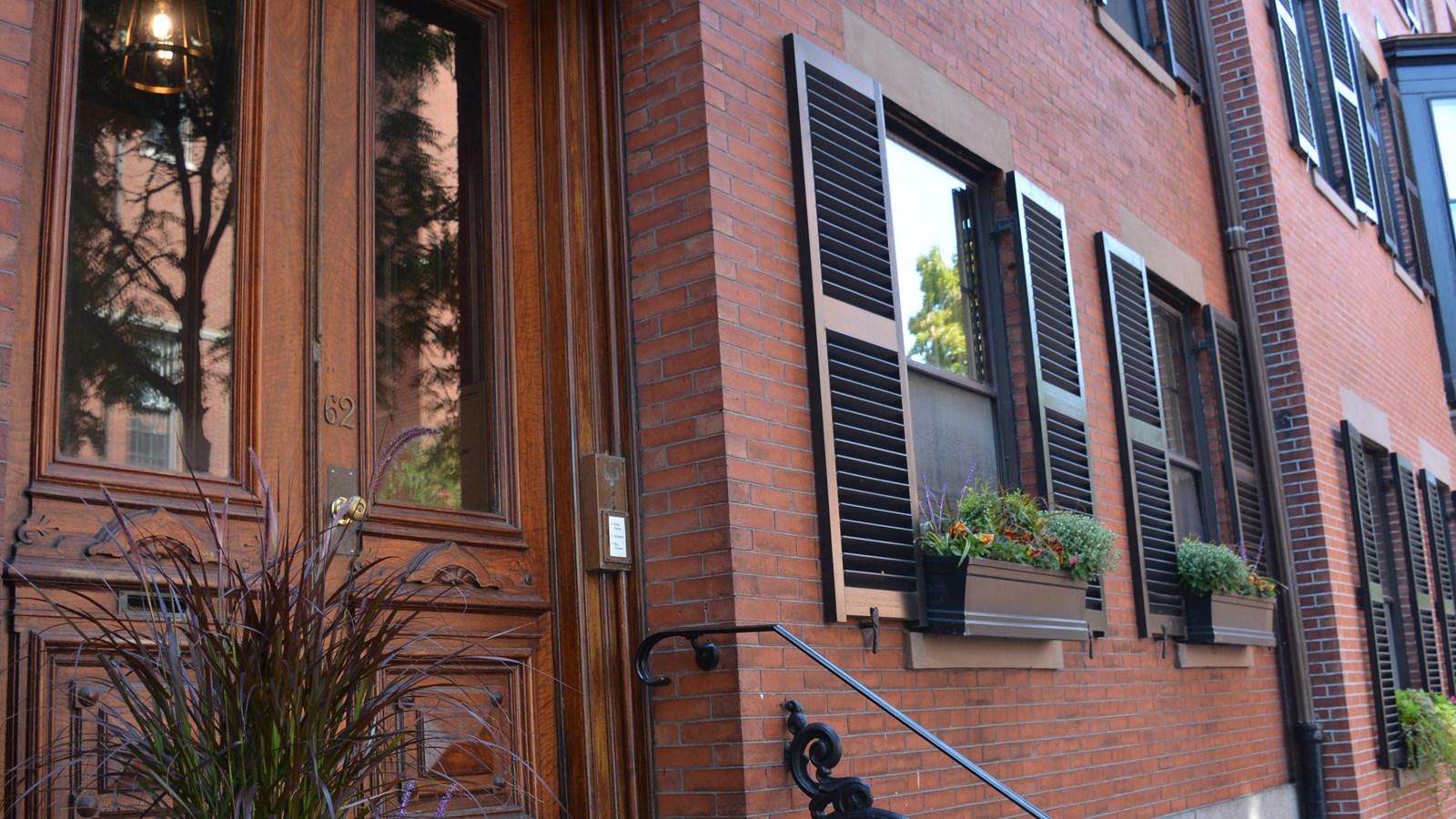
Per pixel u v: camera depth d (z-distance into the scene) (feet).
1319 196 31.09
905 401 14.93
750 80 13.89
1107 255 20.83
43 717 8.40
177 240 10.34
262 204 10.82
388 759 9.16
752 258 13.26
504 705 11.79
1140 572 19.74
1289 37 30.99
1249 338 26.23
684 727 12.14
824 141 14.61
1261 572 25.18
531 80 13.66
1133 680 19.06
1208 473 24.48
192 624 7.36
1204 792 20.54
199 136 10.66
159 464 9.85
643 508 12.82
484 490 12.39
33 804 8.21
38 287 9.21
